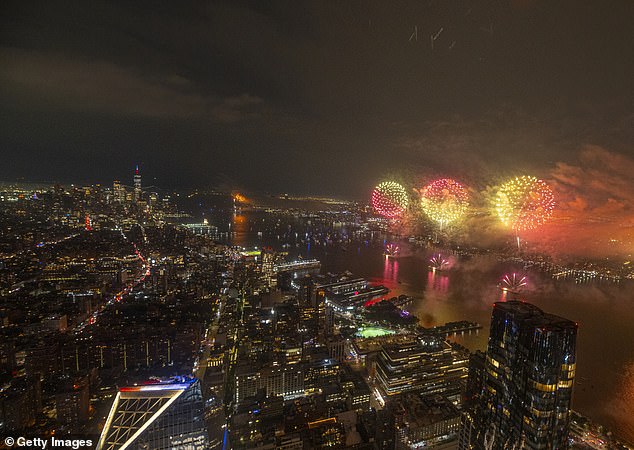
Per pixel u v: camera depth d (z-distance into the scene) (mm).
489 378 85688
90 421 135500
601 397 166500
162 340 188875
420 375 177875
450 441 129750
